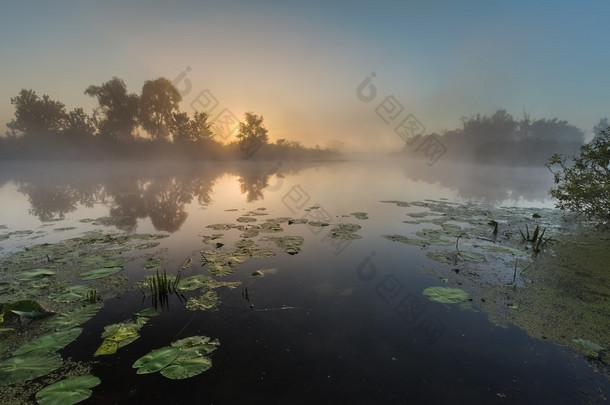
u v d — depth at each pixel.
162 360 2.82
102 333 3.33
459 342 3.25
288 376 2.72
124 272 5.05
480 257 5.84
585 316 3.77
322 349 3.10
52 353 2.95
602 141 7.24
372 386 2.61
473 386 2.62
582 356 3.02
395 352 3.07
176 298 4.16
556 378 2.72
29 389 2.50
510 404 2.43
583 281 4.78
